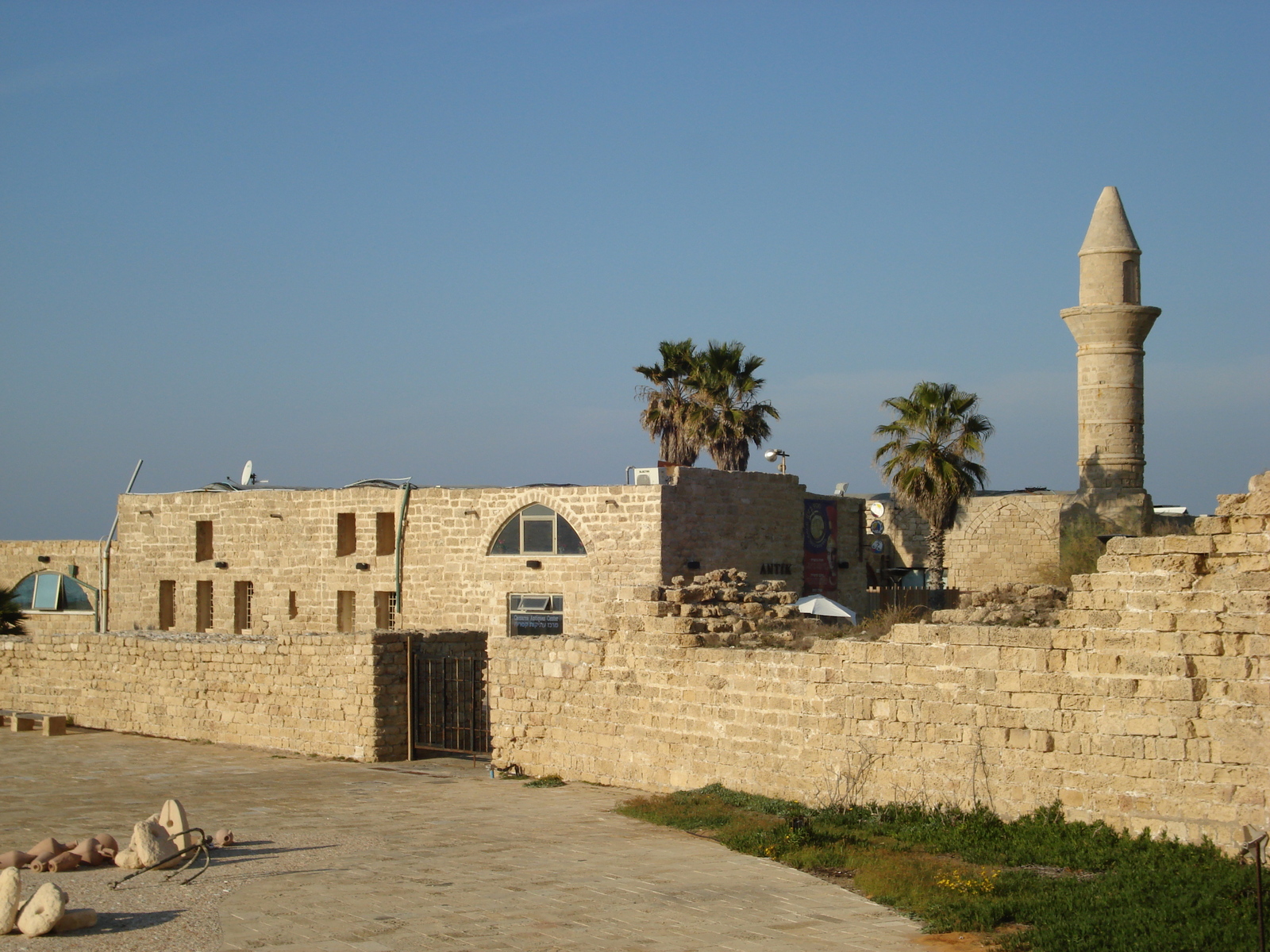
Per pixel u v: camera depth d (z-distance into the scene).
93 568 54.50
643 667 22.70
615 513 37.91
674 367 58.97
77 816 21.55
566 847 17.42
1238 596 14.84
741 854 16.75
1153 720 15.30
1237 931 11.89
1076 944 11.95
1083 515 38.97
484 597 40.19
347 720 29.47
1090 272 40.06
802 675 19.44
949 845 16.00
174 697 34.00
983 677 16.97
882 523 51.50
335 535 44.16
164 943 12.41
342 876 15.63
